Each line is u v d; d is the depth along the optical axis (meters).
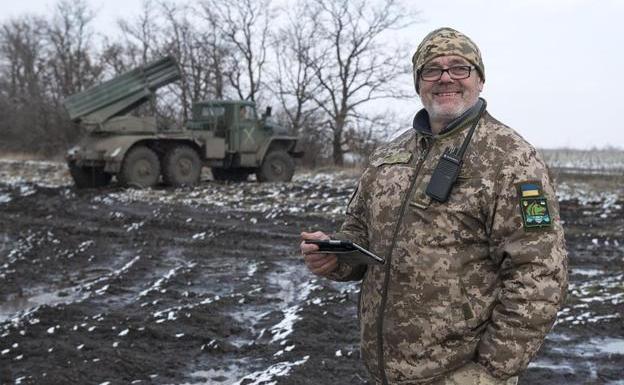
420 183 2.41
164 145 17.55
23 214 13.32
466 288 2.32
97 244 9.90
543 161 2.34
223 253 9.24
